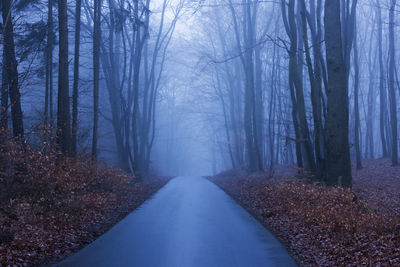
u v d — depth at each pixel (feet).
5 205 38.65
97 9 77.61
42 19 72.08
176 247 33.45
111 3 84.53
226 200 72.13
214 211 56.80
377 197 63.46
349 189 49.98
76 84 70.85
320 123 64.80
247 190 83.05
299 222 43.04
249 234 39.42
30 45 63.05
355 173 98.07
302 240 35.70
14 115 54.03
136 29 81.00
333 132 55.88
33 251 29.91
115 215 52.26
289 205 50.08
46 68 67.26
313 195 51.98
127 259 29.22
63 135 57.98
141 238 37.35
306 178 68.74
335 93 55.62
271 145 99.40
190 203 67.15
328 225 36.96
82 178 50.83
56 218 40.96
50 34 64.44
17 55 56.13
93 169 61.31
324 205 45.83
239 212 55.77
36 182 44.01
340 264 27.55
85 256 30.14
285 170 112.57
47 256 29.73
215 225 44.78
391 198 62.49
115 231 40.98
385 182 80.18
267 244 34.78
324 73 65.62
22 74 55.01
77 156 60.95
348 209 43.68
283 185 63.05
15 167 46.39
